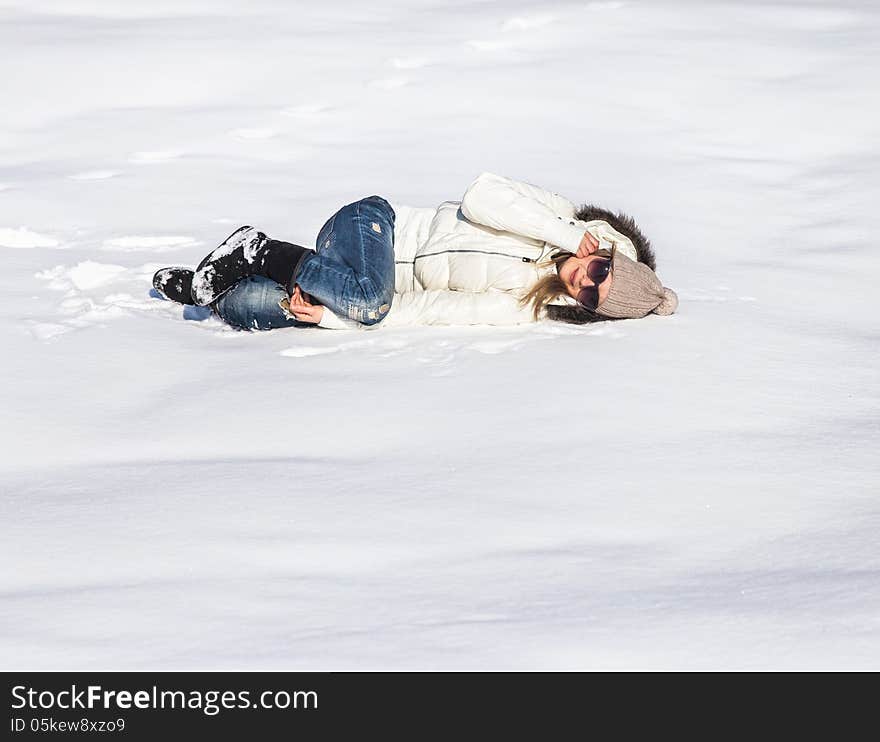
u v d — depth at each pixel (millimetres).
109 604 7180
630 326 12203
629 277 11977
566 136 19656
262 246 12203
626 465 9273
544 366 11164
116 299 13312
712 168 18219
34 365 11523
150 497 8797
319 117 20703
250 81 22656
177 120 20625
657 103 21266
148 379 11219
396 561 7746
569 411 10242
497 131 19859
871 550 7859
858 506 8625
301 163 18484
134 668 6387
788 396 10695
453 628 6801
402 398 10562
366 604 7133
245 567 7664
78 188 17312
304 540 8039
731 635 6695
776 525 8344
